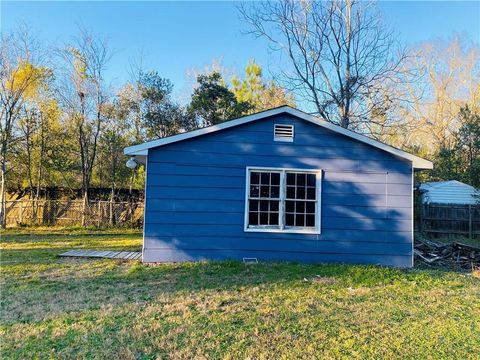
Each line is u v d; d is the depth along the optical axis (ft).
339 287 19.44
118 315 14.57
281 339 12.28
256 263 24.66
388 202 26.37
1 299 16.85
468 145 57.11
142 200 64.54
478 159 52.95
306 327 13.42
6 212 55.93
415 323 14.07
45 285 19.44
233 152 26.12
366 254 26.02
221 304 16.15
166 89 68.54
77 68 61.67
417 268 25.85
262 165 26.18
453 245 31.78
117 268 23.86
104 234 48.55
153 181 25.55
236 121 25.93
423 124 73.15
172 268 23.34
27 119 60.70
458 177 58.34
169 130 65.77
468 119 59.26
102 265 24.75
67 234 47.75
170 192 25.61
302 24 60.08
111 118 65.36
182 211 25.61
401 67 58.80
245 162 26.14
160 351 11.27
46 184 67.31
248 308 15.58
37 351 11.25
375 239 26.13
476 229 47.19
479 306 16.52
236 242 25.82
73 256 27.94
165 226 25.45
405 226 26.25
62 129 63.57
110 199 61.93
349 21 58.23
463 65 77.00
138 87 66.80
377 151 26.61
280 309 15.47
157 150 25.71
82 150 60.85
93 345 11.66
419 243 33.60
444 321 14.35
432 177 63.00
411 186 26.50
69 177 67.67
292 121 26.53
